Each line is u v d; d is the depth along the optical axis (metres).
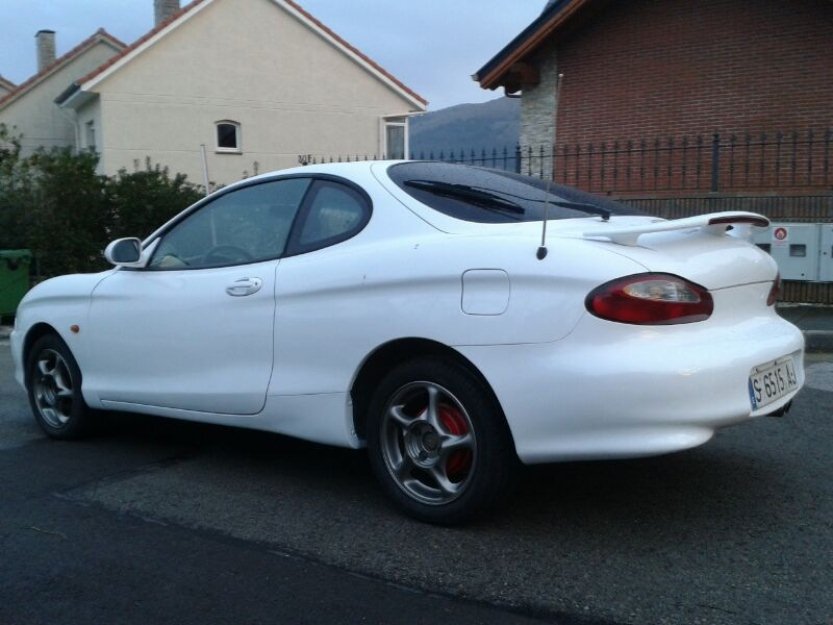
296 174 5.00
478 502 4.08
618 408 3.64
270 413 4.72
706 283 3.89
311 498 4.77
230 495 4.84
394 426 4.38
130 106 23.16
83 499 4.83
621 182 15.21
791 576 3.73
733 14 14.07
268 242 4.93
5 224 13.02
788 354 4.20
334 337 4.43
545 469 5.09
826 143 11.88
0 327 12.12
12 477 5.24
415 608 3.51
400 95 26.97
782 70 13.73
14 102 29.16
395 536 4.20
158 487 5.01
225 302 4.89
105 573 3.89
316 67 25.72
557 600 3.54
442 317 4.05
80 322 5.70
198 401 5.04
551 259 3.84
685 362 3.65
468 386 4.03
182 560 4.01
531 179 5.23
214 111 24.33
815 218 11.55
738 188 12.38
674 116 14.78
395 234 4.42
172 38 23.53
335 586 3.71
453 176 4.86
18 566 3.98
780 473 5.05
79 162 13.55
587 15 15.31
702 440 3.68
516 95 17.06
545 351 3.80
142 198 13.77
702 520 4.34
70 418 5.91
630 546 4.04
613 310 3.69
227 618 3.47
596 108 15.57
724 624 3.34
